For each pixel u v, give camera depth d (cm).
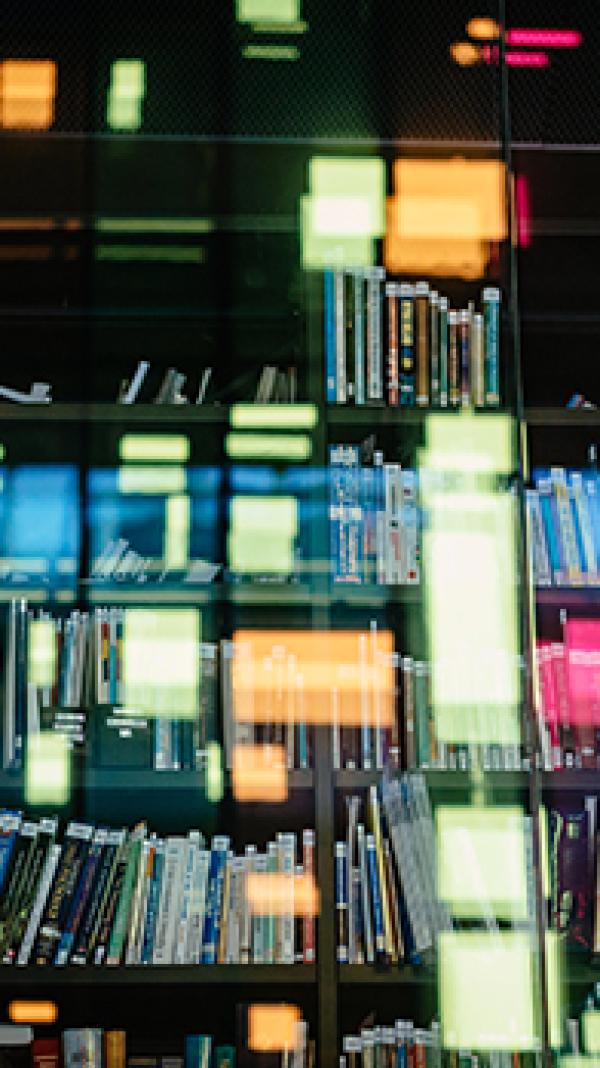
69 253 253
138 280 253
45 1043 213
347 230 238
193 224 248
